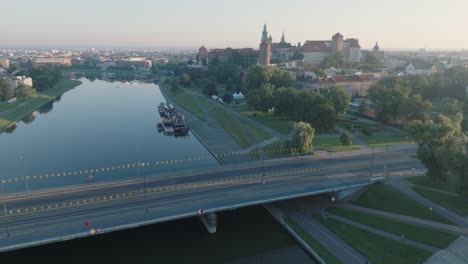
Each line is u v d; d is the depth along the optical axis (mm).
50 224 69938
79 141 153000
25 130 172000
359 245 72562
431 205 83000
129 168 118562
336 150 124750
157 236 79375
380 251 70125
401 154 120062
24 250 72375
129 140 155250
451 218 77812
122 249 74500
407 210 82062
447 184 92500
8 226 69125
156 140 155875
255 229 82438
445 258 66375
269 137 144125
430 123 98938
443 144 92438
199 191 87250
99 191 87438
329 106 147750
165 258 73312
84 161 126312
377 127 158000
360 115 180875
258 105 190875
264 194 85000
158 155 133750
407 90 179125
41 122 190000
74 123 187875
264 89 194000
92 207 77938
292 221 82938
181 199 82188
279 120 173125
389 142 135125
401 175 100000
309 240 75438
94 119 198500
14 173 113750
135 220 71125
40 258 70250
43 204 79625
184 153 136500
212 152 133875
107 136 161625
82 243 75875
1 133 166250
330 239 75500
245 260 73500
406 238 73000
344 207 87312
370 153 121562
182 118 187375
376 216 81375
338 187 90062
